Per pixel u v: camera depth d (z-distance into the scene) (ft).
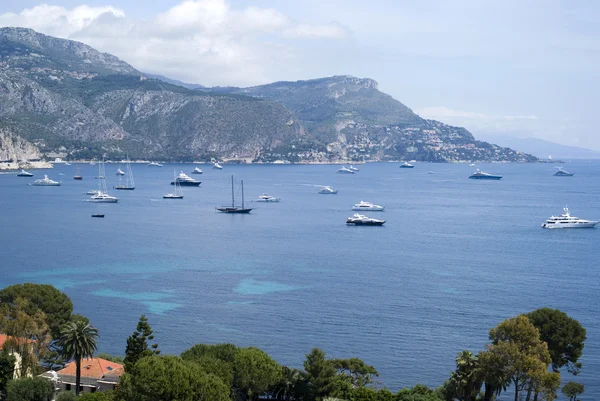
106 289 582.76
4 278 626.23
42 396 309.42
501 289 597.52
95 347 324.60
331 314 506.07
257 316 499.92
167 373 281.54
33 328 344.28
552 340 343.05
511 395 367.86
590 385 381.40
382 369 397.60
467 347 434.71
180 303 536.42
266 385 323.78
